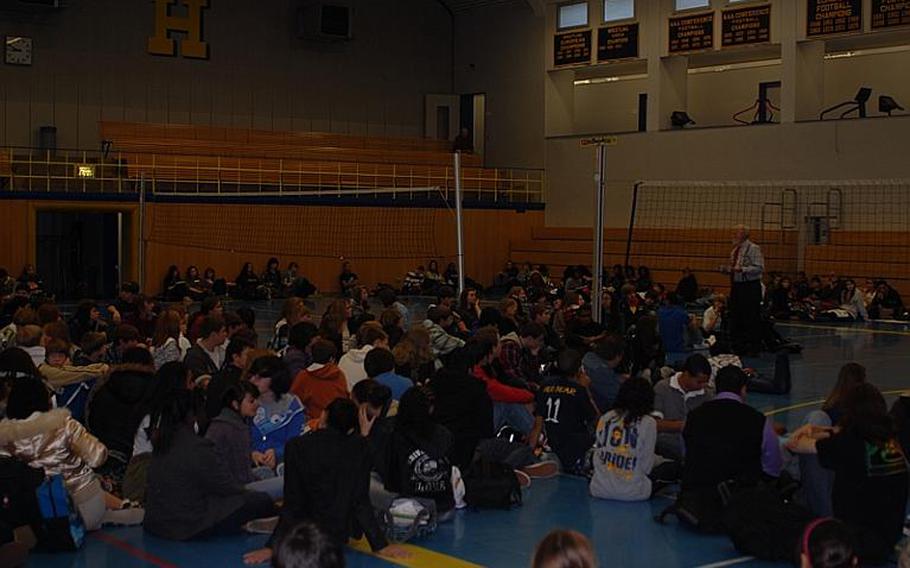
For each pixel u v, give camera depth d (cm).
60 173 3444
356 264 3784
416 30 4306
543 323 1555
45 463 802
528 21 4053
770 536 784
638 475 956
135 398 940
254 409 867
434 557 788
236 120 3956
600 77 4025
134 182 3438
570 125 4038
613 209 3775
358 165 3850
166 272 3438
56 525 778
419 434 865
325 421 793
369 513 772
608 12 3800
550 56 3981
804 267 3222
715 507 857
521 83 4088
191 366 1135
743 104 3681
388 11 4266
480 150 4241
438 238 3909
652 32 3644
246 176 3669
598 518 902
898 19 3067
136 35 3750
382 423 877
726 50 3466
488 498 926
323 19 4006
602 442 974
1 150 3356
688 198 3541
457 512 920
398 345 1145
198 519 816
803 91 3331
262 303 3344
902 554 592
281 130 4044
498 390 1096
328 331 1221
